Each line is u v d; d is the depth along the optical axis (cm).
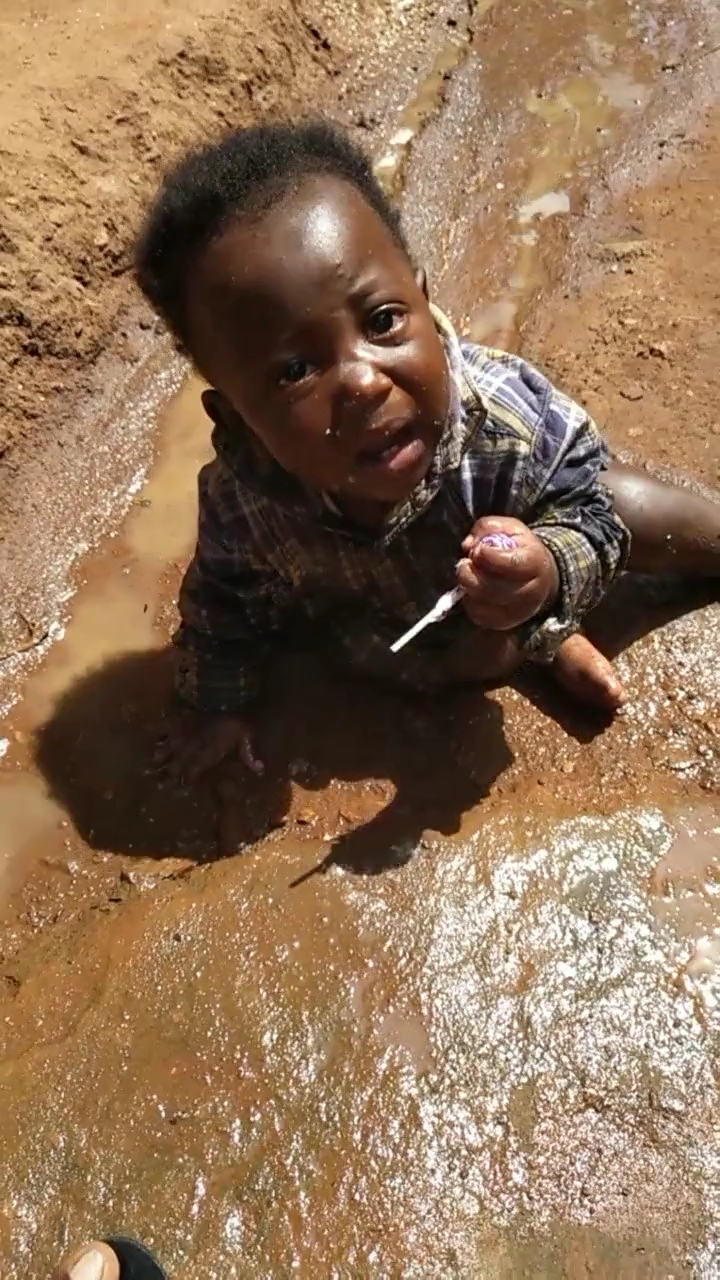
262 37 100
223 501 59
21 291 81
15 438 79
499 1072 52
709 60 103
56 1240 49
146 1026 55
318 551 60
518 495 57
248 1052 54
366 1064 53
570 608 56
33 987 57
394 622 64
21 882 62
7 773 66
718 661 65
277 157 47
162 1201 50
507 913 57
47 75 91
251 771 64
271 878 59
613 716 64
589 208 93
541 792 61
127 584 74
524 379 58
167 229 48
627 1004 53
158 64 94
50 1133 52
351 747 64
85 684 70
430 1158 50
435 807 61
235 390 49
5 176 83
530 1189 49
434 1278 47
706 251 88
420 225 94
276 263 45
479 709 65
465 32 109
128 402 83
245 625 64
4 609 74
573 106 101
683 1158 49
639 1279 47
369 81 105
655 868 58
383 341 47
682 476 74
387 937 56
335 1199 49
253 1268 48
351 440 47
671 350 81
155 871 61
